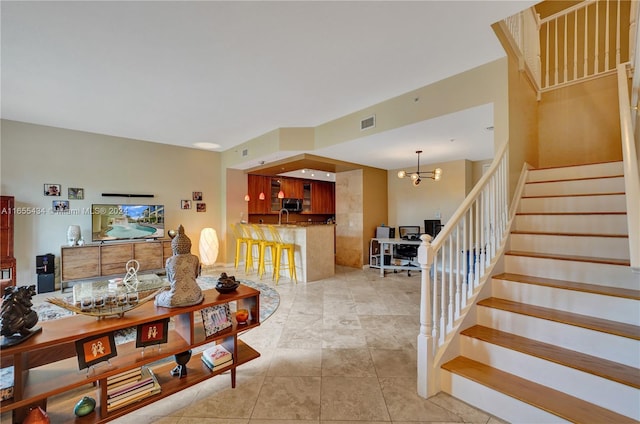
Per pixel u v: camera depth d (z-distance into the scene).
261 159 5.80
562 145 3.81
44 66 2.85
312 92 3.56
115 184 5.41
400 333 3.03
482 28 2.36
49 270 4.54
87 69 2.92
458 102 3.12
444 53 2.74
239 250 6.39
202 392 2.04
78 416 1.56
